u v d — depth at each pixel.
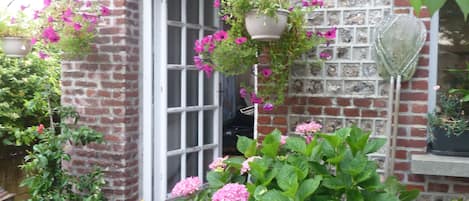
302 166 2.00
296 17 2.95
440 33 3.03
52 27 3.43
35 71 5.60
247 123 6.29
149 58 3.69
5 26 3.78
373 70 3.04
